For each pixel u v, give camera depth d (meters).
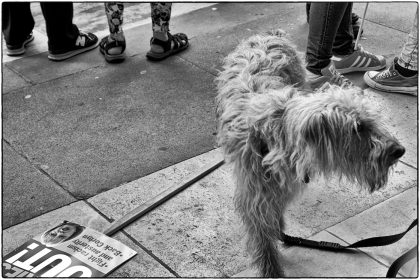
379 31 5.78
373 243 3.03
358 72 5.11
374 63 5.08
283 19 6.19
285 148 2.51
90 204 3.64
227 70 3.33
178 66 5.36
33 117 4.65
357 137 2.42
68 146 4.26
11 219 3.53
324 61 4.42
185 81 5.09
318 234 3.31
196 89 4.95
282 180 2.60
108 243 3.30
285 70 3.34
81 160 4.09
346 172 2.50
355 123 2.39
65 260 3.17
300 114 2.40
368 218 3.42
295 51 3.55
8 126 4.54
